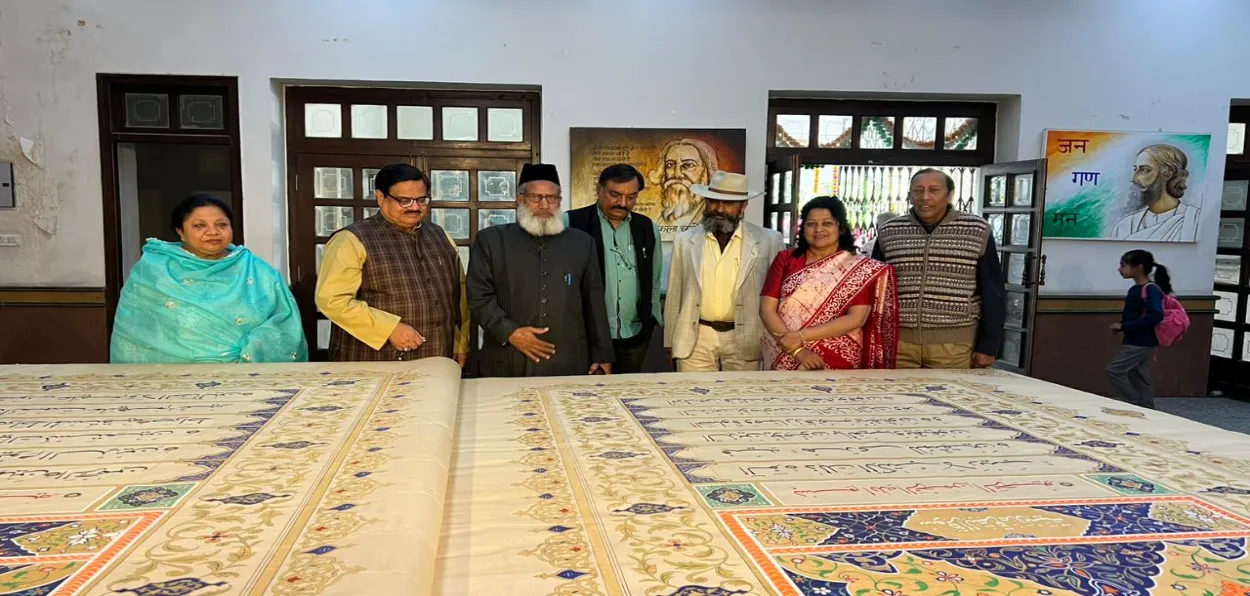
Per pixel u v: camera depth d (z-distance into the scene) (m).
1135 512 1.17
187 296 2.43
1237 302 5.96
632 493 1.23
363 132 5.23
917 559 0.98
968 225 2.83
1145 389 4.94
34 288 4.93
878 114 5.59
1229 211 5.98
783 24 5.23
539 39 5.08
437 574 0.91
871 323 2.69
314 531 0.96
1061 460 1.47
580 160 5.14
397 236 2.56
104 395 1.89
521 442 1.56
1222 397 5.79
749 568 0.94
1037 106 5.42
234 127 4.94
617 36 5.13
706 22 5.18
